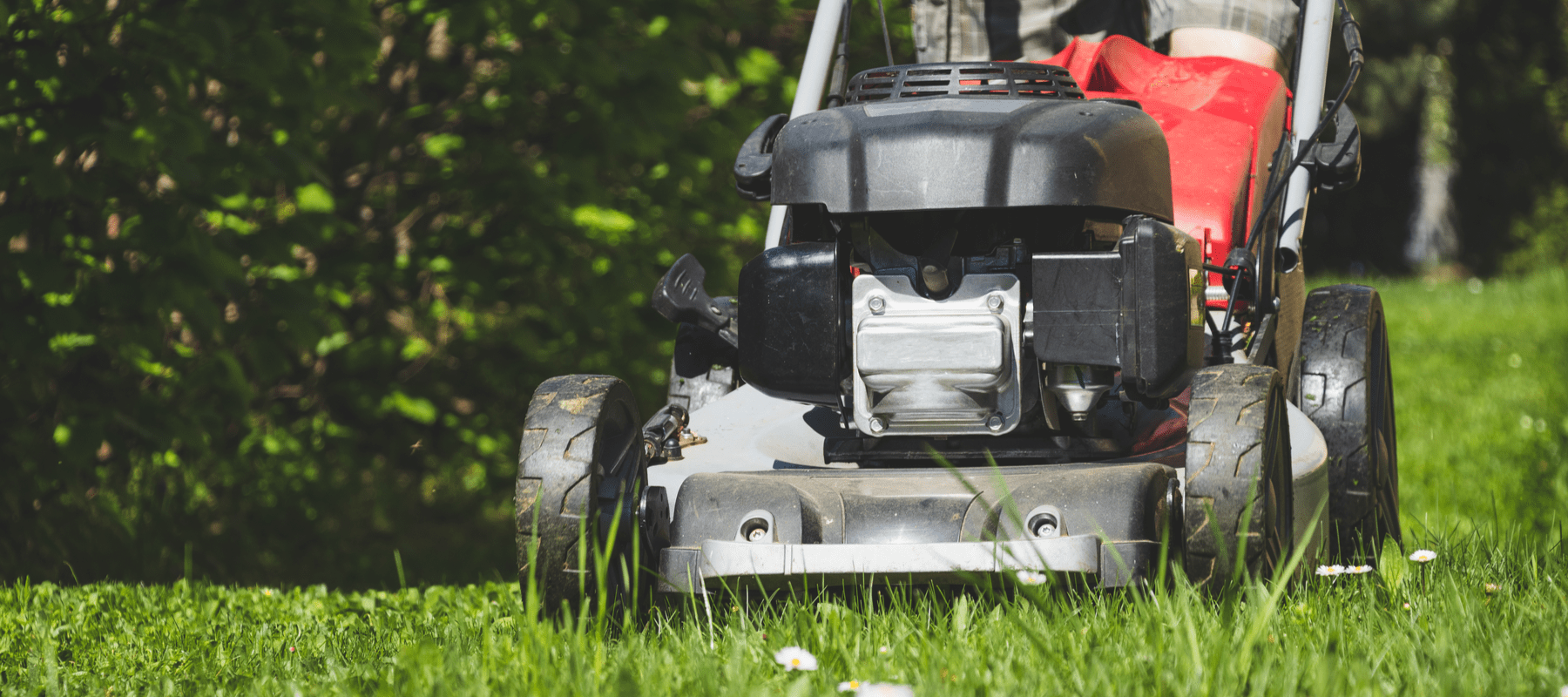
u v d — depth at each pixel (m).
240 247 10.41
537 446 5.02
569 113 13.20
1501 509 10.48
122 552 11.21
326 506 13.39
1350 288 7.20
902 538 5.00
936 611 4.88
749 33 16.58
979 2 8.41
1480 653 4.46
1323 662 4.00
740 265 14.30
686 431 6.39
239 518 12.91
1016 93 5.64
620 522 5.10
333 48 10.54
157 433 9.84
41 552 10.66
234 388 10.34
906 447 5.71
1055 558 4.83
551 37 12.72
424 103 13.86
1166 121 7.13
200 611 7.05
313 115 10.72
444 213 13.49
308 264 13.09
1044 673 4.21
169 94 9.20
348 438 12.95
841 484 5.28
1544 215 60.78
